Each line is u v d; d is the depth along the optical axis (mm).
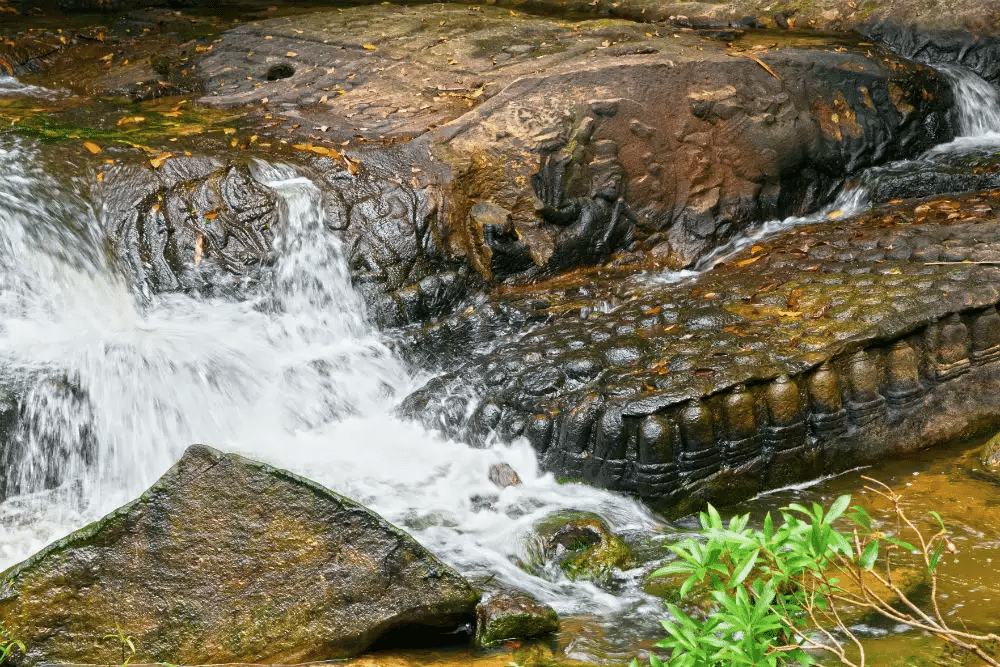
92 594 4367
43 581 4332
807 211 9133
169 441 6188
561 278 7855
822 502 6012
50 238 6633
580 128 8109
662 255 8258
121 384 6121
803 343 6352
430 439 6375
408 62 9273
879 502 5945
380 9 10875
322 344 7000
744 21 11992
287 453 6203
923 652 4355
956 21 11062
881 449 6426
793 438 6145
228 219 7039
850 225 8461
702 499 5941
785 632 3570
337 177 7473
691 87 8633
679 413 5898
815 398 6207
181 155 7273
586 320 7105
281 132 8094
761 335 6531
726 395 6000
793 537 3320
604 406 5988
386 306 7168
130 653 4328
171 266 6828
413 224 7375
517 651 4625
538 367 6461
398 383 6898
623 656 4621
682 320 6902
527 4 12867
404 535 4574
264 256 6992
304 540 4531
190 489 4512
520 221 7824
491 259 7574
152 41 10250
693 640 3357
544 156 7938
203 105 8844
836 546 3309
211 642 4391
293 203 7168
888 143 9641
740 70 8859
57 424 5887
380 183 7488
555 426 6113
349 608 4496
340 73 9250
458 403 6445
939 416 6590
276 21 10492
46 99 8820
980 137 10391
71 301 6602
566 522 5543
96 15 11328
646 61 8578
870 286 6941
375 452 6242
